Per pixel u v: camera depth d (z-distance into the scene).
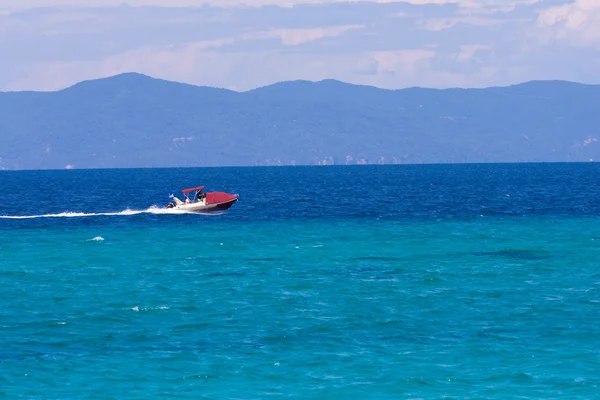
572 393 52.19
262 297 81.75
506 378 55.16
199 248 120.81
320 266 102.12
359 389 53.09
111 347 63.28
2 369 57.34
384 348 62.56
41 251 117.94
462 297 81.38
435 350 61.88
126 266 102.94
